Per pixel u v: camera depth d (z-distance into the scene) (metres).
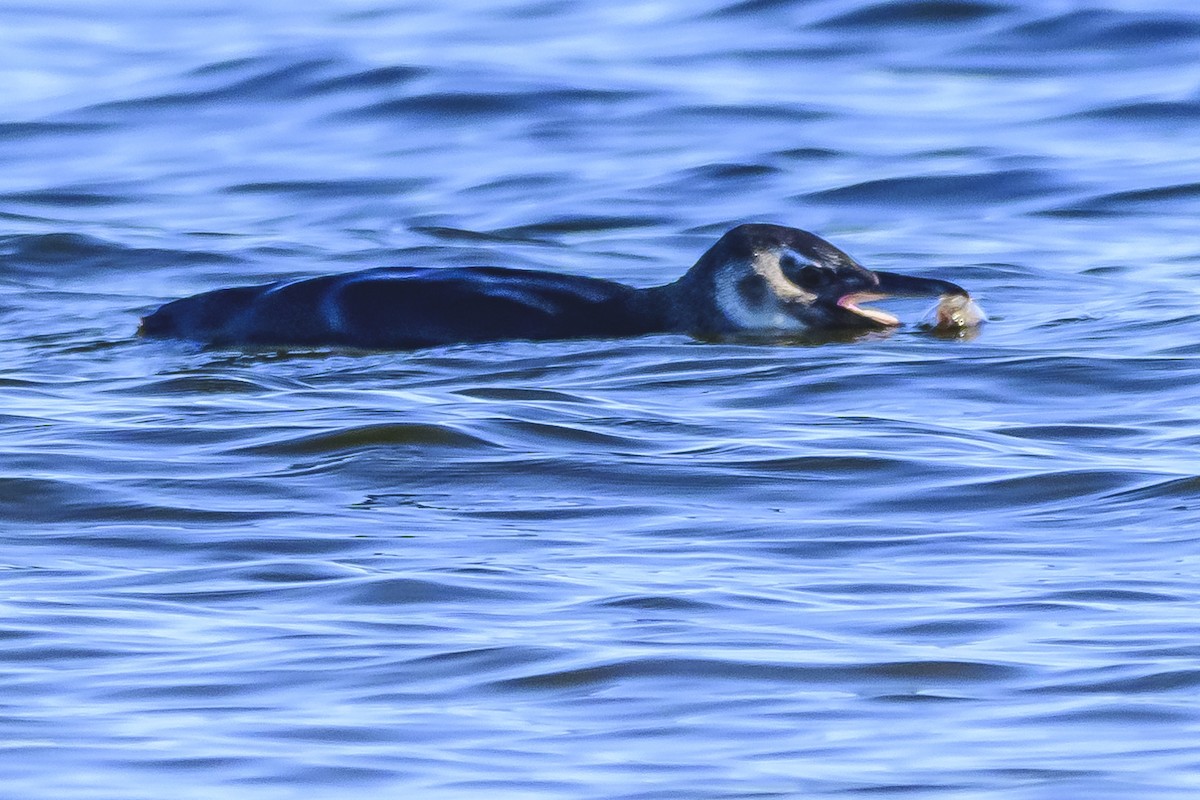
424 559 13.16
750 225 22.12
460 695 10.78
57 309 23.44
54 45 41.38
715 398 18.02
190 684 10.94
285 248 26.59
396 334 20.77
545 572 12.88
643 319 21.62
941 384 18.36
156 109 35.44
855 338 20.95
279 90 36.09
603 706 10.60
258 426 16.77
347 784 9.62
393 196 29.81
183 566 13.14
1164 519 13.75
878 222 27.84
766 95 34.75
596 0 43.47
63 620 11.99
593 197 29.27
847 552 13.29
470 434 16.31
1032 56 36.88
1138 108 33.12
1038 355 19.34
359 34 40.81
